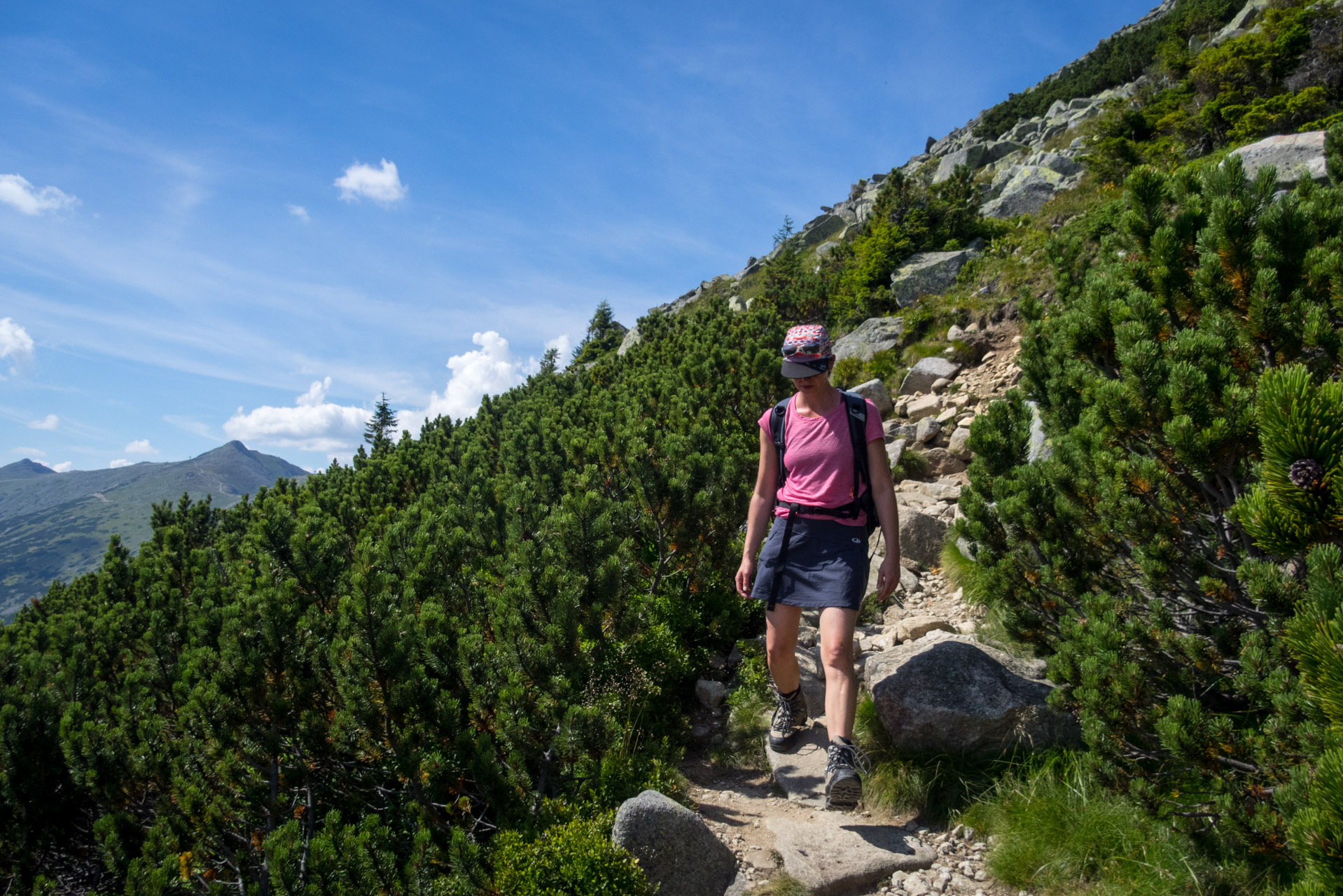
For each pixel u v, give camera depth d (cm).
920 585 672
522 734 386
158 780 459
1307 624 148
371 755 416
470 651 422
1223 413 313
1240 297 365
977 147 4231
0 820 461
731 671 556
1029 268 1327
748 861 340
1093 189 2122
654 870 323
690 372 1218
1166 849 285
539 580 472
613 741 385
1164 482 344
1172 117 2369
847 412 362
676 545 626
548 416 1221
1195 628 361
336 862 329
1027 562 421
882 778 379
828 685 342
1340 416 151
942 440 1037
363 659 402
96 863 493
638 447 655
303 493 1166
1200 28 4425
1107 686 315
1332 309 342
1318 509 157
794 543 361
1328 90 1995
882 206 2402
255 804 416
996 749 378
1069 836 306
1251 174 948
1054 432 491
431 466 1111
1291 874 254
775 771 422
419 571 554
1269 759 255
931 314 1420
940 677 402
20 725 470
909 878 315
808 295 2330
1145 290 424
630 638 515
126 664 658
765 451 389
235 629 437
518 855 326
